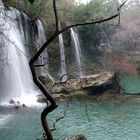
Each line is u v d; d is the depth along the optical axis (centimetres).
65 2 5272
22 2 4178
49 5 4747
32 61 681
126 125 2472
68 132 2284
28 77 4109
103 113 2833
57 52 4919
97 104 3164
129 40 5359
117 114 2798
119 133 2278
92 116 2734
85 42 5506
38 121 2581
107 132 2300
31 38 4297
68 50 5159
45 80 3775
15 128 2414
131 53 5206
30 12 4434
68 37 5156
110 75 3719
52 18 4878
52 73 4794
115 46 5153
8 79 3784
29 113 2850
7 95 3725
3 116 2742
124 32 5419
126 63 4816
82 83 3656
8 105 3234
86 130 2342
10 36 3684
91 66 5159
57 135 2212
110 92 3519
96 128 2392
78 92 3512
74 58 5238
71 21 5362
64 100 3284
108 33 5381
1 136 2247
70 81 3700
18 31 3897
